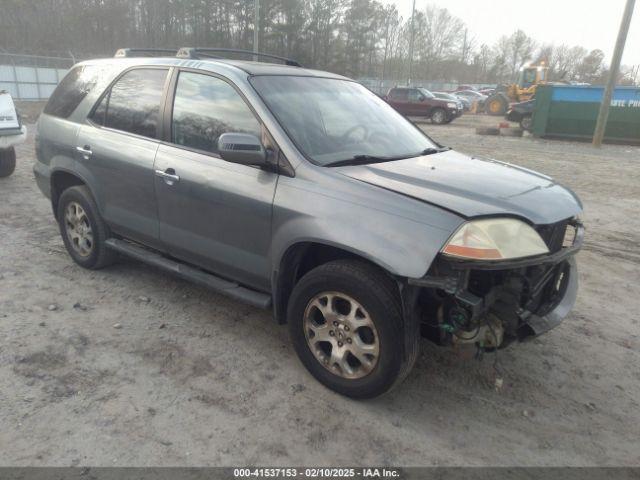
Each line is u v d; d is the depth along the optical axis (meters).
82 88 4.66
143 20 53.72
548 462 2.75
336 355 3.08
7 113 7.59
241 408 3.03
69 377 3.23
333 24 60.00
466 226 2.65
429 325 2.98
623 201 8.84
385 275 2.87
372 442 2.82
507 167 3.82
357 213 2.88
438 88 65.00
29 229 5.89
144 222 4.08
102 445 2.69
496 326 2.90
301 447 2.75
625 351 3.89
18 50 44.25
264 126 3.32
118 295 4.36
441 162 3.59
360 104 4.09
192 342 3.71
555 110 18.91
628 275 5.44
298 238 3.06
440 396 3.24
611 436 2.96
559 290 3.41
